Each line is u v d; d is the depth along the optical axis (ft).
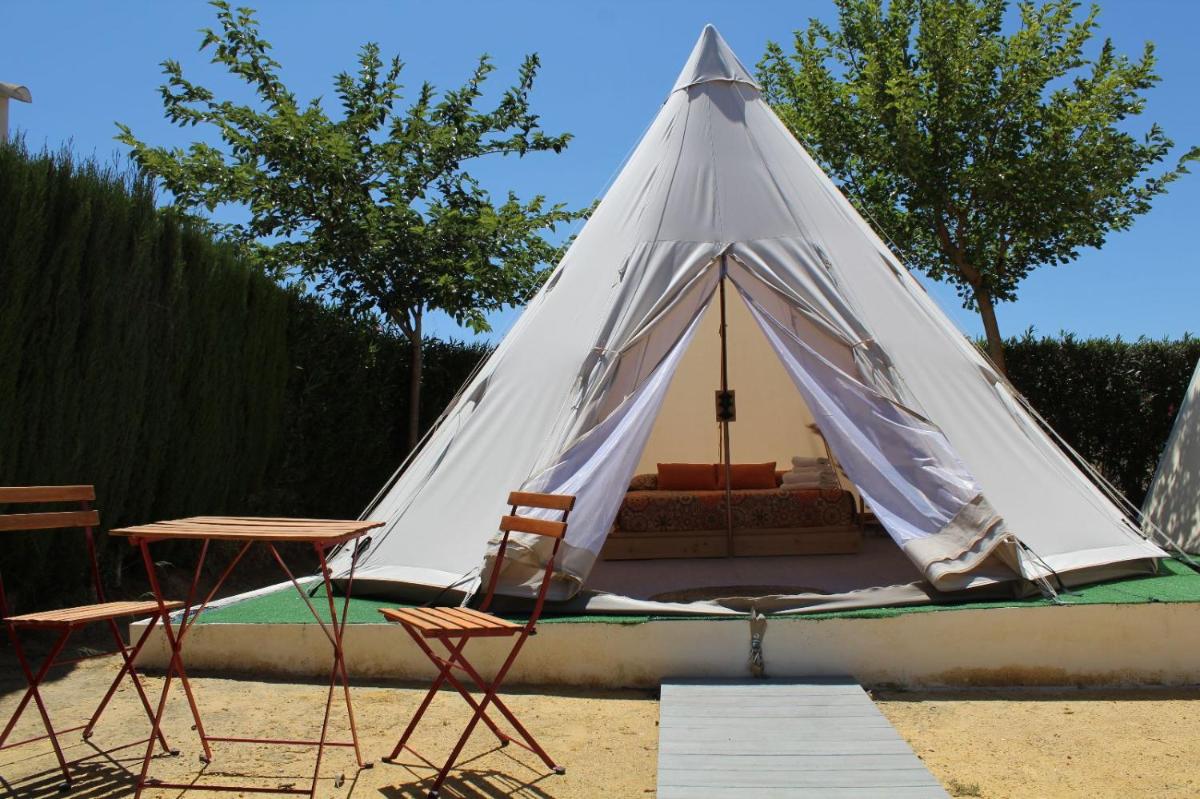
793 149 23.52
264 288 28.91
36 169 19.52
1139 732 13.62
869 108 40.16
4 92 30.30
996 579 17.01
